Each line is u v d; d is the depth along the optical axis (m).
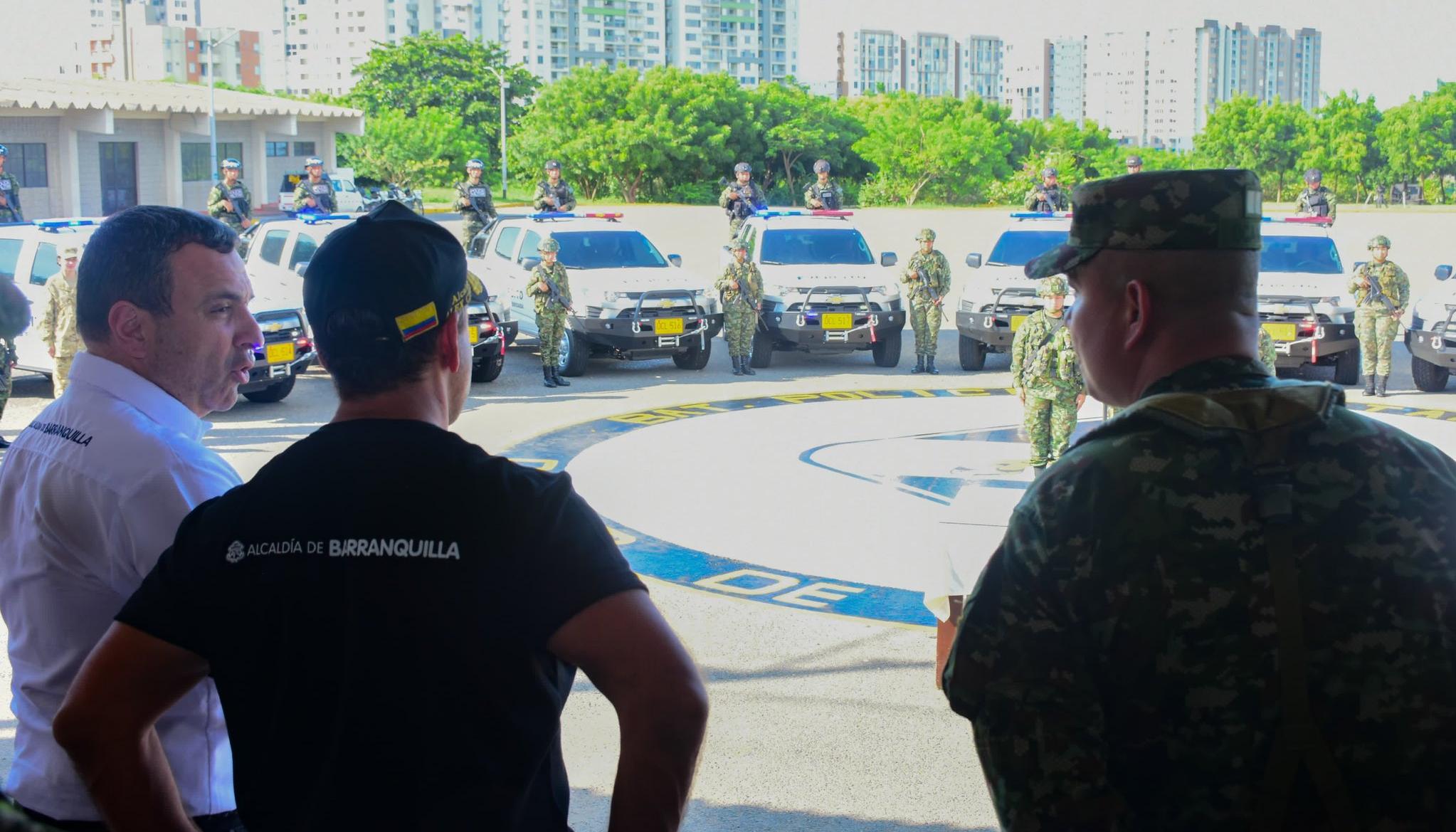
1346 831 1.57
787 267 16.25
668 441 11.63
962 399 13.91
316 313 1.79
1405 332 14.48
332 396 13.97
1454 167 74.75
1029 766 1.62
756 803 4.68
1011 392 14.38
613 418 12.77
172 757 2.17
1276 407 1.65
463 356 1.90
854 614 6.91
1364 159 75.75
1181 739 1.60
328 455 1.74
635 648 1.67
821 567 7.76
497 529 1.66
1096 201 1.78
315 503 1.70
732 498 9.48
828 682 5.92
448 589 1.64
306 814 1.68
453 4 184.25
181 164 31.97
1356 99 76.38
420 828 1.63
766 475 10.25
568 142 68.62
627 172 68.38
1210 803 1.59
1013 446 11.34
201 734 2.20
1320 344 14.39
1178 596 1.59
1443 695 1.58
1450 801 1.58
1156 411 1.66
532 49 178.62
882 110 74.62
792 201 71.25
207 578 1.73
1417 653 1.57
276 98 36.50
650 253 16.50
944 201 69.38
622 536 8.47
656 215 48.72
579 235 16.42
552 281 14.57
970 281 16.03
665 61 189.88
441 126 72.75
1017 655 1.64
